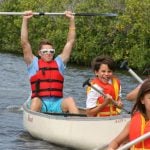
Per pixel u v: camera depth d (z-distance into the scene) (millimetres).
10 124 20203
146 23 53250
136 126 9281
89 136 16328
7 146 16953
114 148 9391
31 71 18719
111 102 16422
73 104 17781
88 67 55156
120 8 58312
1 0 81000
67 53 19234
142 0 53000
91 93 16625
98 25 59344
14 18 73750
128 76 41594
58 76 18625
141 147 9352
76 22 60062
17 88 31188
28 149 16625
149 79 9258
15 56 63750
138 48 53750
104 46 59344
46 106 18312
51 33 63781
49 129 17219
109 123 16109
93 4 59906
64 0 63812
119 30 56344
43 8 66500
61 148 17000
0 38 76562
